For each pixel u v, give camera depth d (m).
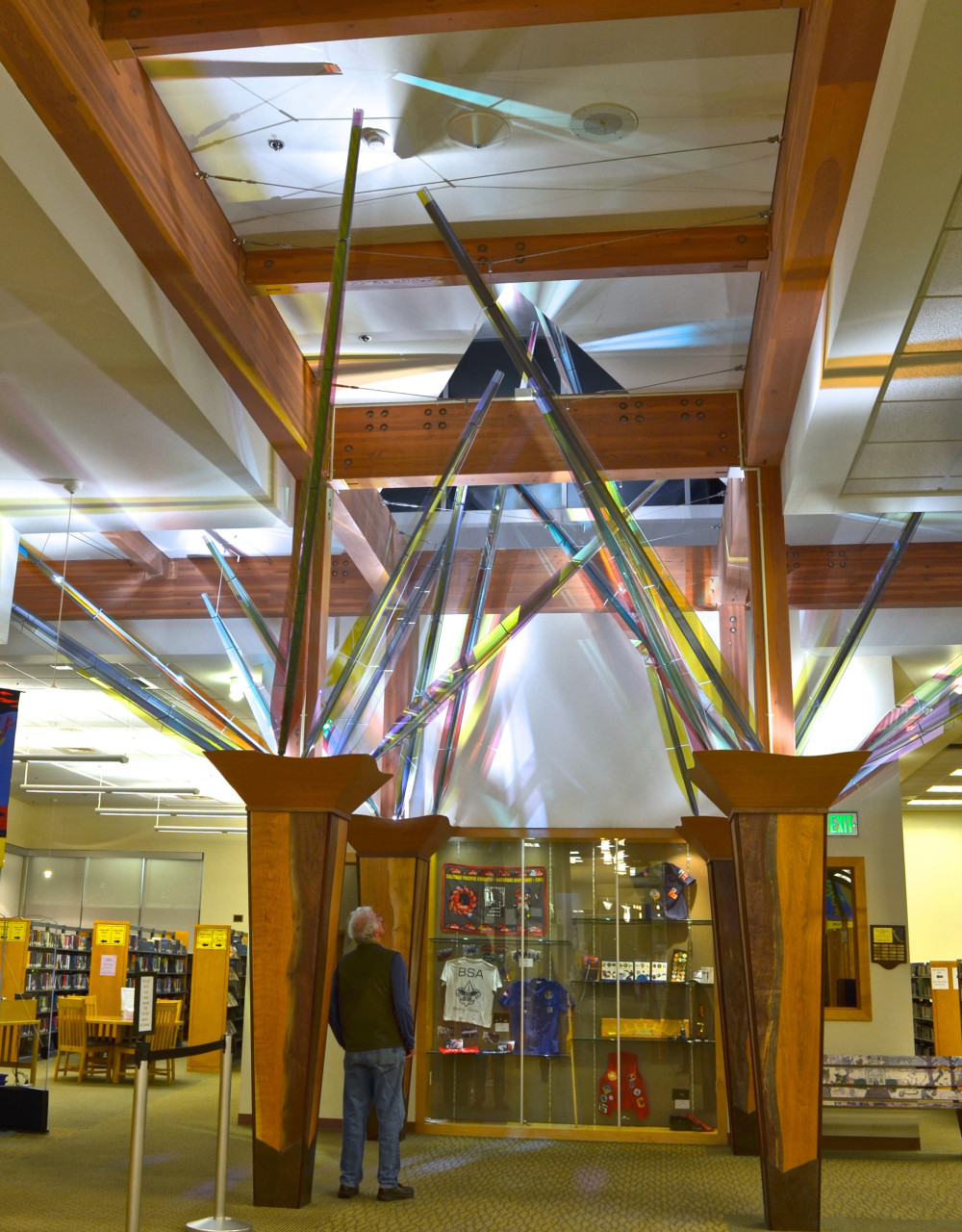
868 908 10.01
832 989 9.98
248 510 8.20
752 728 7.31
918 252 4.77
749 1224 5.93
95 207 5.18
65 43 4.44
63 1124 9.34
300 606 6.71
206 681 10.70
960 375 5.79
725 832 8.55
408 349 7.95
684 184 6.18
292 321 7.60
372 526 9.75
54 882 21.95
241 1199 6.28
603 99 5.48
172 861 21.95
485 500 10.79
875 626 10.28
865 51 4.27
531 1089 9.29
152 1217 5.82
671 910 9.45
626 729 10.05
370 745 9.66
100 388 6.29
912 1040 9.68
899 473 7.04
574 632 10.35
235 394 7.20
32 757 13.27
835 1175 7.65
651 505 10.33
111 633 10.23
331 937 6.59
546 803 9.94
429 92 5.45
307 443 8.16
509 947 9.59
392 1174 6.44
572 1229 5.76
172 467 7.43
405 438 8.49
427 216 6.55
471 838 9.81
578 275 6.68
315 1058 6.29
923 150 4.15
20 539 9.69
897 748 9.87
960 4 3.43
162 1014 13.29
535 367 6.80
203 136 5.78
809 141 4.76
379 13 4.69
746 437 8.06
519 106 5.54
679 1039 9.18
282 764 6.45
